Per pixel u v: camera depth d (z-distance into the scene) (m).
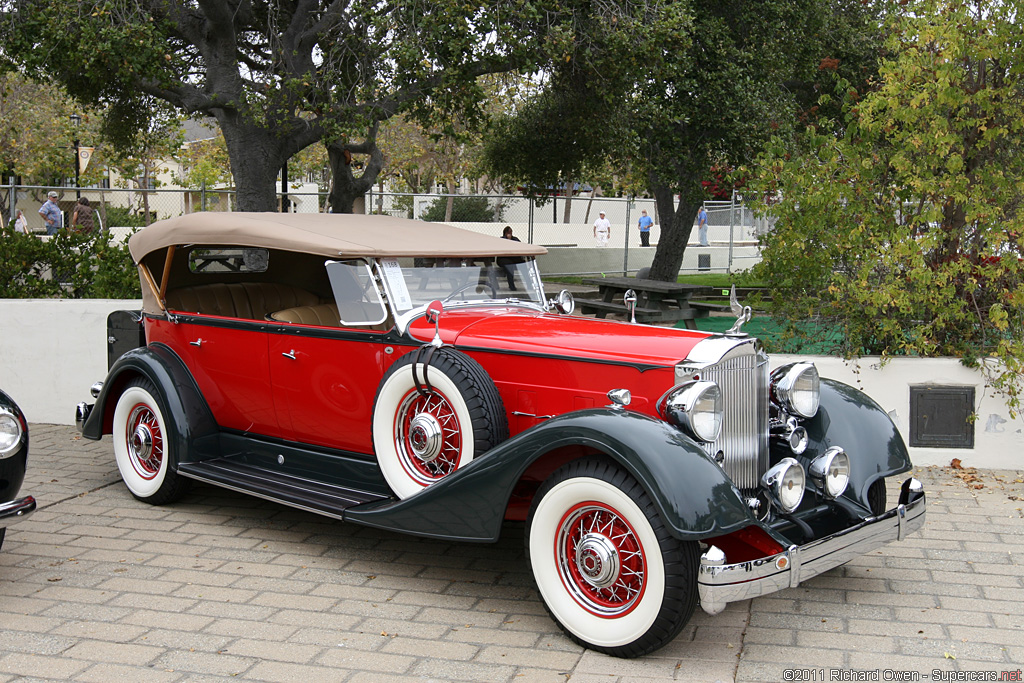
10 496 4.32
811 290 7.22
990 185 6.68
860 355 6.70
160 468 5.66
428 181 38.72
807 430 4.60
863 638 3.85
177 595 4.29
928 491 5.98
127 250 9.53
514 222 18.91
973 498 5.82
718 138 13.68
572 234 23.91
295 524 5.43
